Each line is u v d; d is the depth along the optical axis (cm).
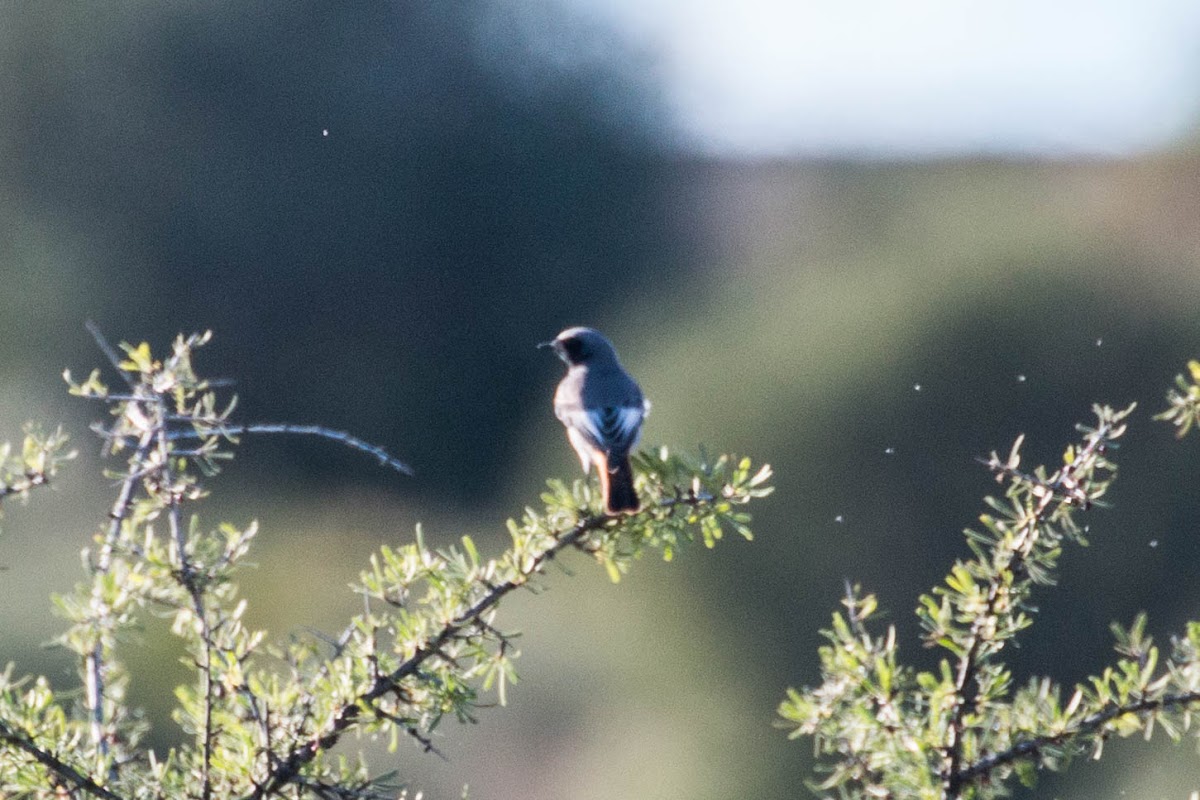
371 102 3353
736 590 1578
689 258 3344
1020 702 416
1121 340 1852
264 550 2202
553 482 526
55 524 1805
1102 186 2492
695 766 1497
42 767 430
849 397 1742
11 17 3206
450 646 454
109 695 487
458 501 2930
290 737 438
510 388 3369
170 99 3266
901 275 1952
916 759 399
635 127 3534
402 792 443
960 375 1788
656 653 1562
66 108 3234
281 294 3338
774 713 1519
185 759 453
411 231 3378
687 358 1888
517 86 3456
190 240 3278
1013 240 2014
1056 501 433
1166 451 1738
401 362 3372
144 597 448
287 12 3306
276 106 3306
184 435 460
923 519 1683
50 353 3144
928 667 1605
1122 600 1630
